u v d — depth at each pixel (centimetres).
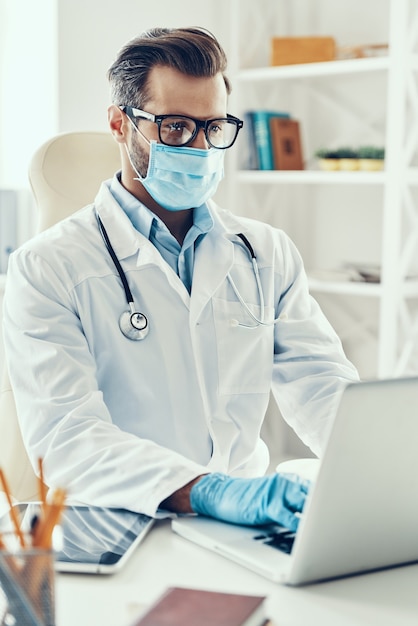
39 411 138
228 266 165
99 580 94
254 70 319
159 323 157
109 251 158
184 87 152
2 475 87
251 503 106
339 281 306
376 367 325
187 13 317
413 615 86
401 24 275
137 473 120
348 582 95
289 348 169
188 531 107
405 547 99
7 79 301
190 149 153
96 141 194
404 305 290
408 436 92
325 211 339
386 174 283
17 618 72
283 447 349
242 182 333
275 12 338
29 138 298
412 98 281
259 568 96
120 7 297
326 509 89
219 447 158
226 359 162
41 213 187
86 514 116
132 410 154
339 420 86
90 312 154
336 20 326
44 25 286
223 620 78
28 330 147
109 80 163
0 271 294
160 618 78
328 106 332
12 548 99
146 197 164
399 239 285
